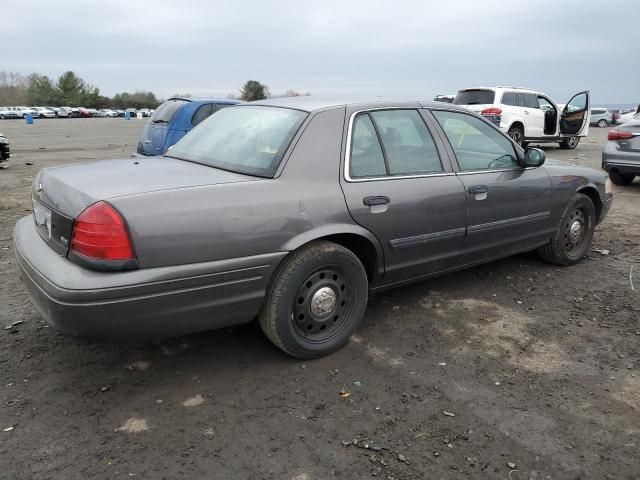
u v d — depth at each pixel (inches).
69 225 105.6
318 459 96.4
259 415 109.0
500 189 164.7
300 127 129.0
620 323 153.9
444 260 155.4
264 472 93.0
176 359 130.9
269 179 120.6
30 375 122.5
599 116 1555.1
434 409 111.6
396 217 137.9
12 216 281.4
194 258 107.7
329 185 127.1
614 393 118.5
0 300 164.1
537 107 614.9
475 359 132.8
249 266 114.3
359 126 137.6
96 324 100.7
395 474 93.0
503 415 109.7
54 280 101.9
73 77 3848.4
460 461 96.3
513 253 181.0
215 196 111.3
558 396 117.0
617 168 358.9
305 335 130.0
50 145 829.8
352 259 131.0
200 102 368.5
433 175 148.9
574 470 94.4
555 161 202.4
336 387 119.6
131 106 4124.0
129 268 101.7
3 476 91.0
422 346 139.1
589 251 223.3
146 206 103.8
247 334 144.0
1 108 2898.6
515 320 155.3
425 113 153.7
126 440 100.9
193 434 102.8
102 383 120.0
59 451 97.6
